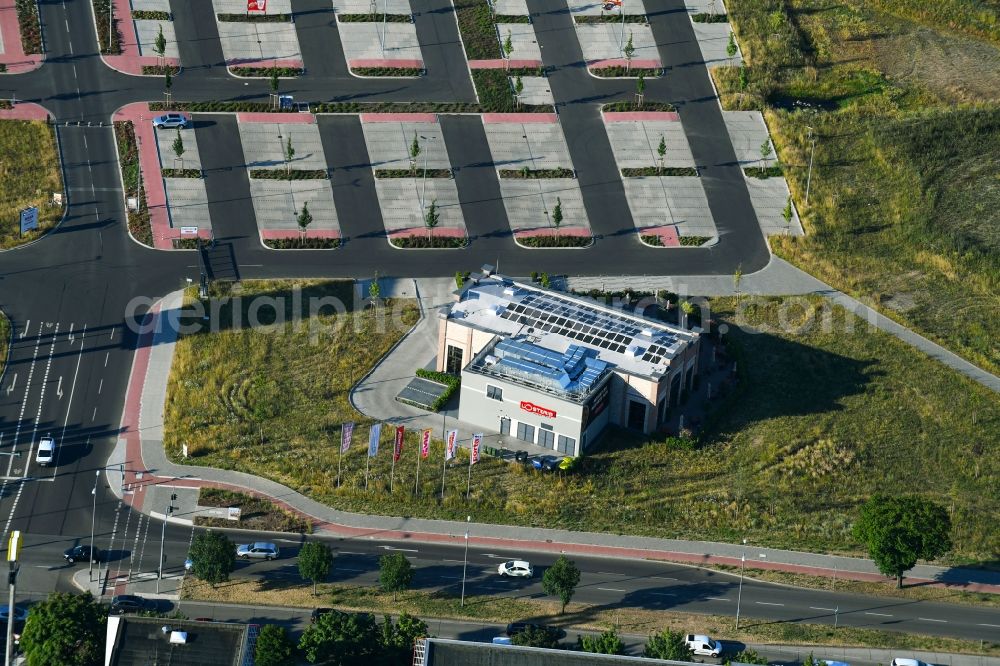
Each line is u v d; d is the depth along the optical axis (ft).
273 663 622.95
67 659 630.33
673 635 646.74
